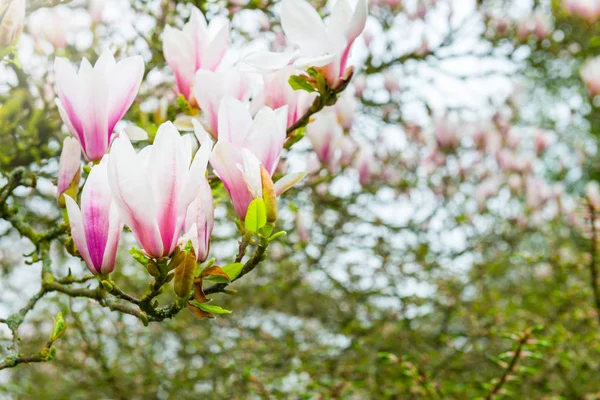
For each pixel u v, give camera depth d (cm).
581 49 595
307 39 164
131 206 129
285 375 432
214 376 452
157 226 133
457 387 411
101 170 143
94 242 142
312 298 554
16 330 175
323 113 257
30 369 543
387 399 407
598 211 372
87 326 474
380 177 564
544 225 627
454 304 493
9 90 283
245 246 147
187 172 133
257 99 180
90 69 152
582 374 457
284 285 500
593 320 439
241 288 520
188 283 139
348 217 478
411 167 591
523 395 446
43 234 208
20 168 219
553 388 468
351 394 421
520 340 309
